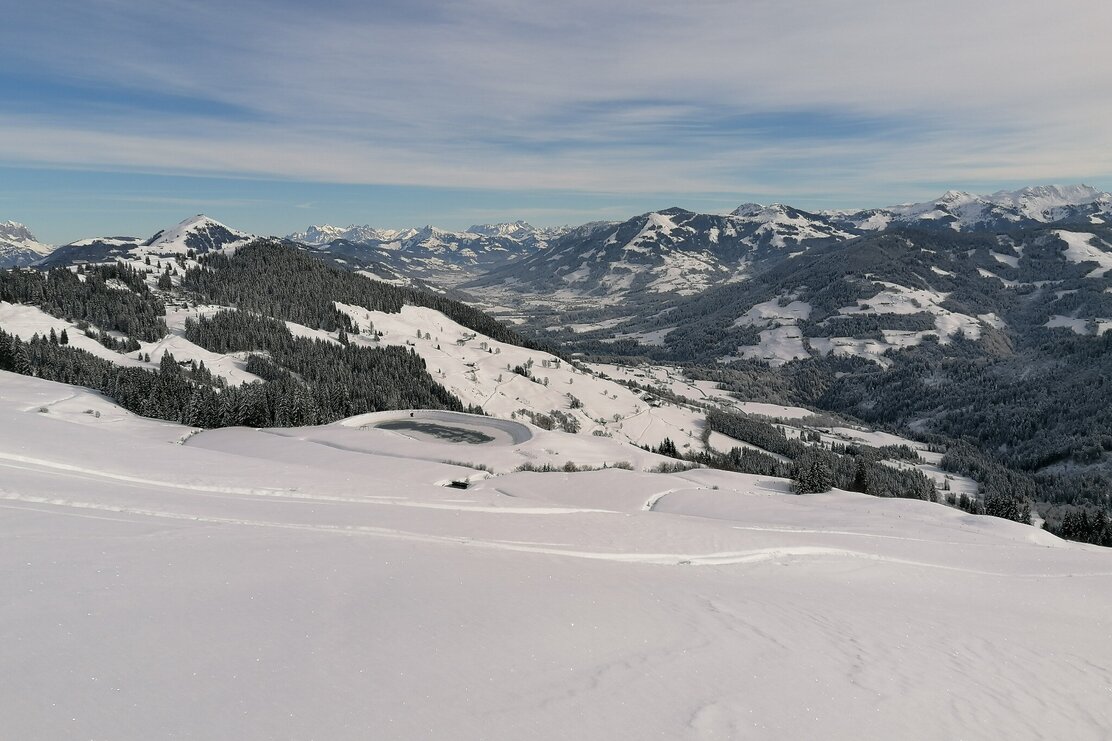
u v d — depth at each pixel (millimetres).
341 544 17766
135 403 103875
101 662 8828
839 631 16250
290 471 40031
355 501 32156
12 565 12266
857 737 10039
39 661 8633
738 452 163125
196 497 26344
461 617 12508
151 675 8648
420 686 9328
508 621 12703
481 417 117375
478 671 10148
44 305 180875
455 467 64438
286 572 14109
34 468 27328
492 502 39438
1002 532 49938
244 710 8023
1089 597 27312
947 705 12109
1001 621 21141
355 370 188625
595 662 11336
